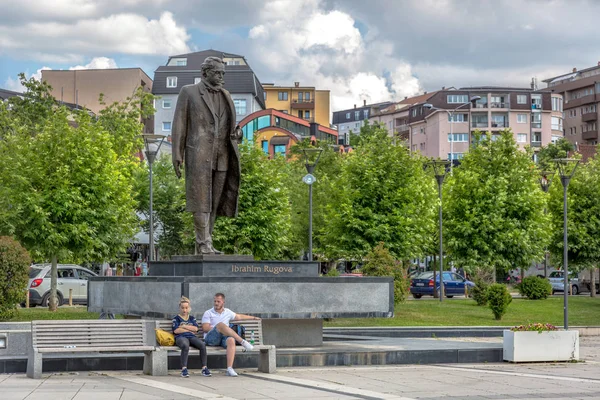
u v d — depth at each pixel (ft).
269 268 61.41
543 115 401.90
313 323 64.18
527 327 64.13
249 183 150.10
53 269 112.88
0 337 55.83
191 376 51.13
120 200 120.06
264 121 334.65
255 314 59.11
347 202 144.25
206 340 52.44
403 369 57.72
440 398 42.93
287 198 157.38
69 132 115.96
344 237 144.15
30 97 183.11
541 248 159.43
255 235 149.59
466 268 157.17
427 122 413.59
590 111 452.35
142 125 173.17
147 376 50.78
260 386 46.19
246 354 57.21
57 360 53.06
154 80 349.61
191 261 60.85
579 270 178.50
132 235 128.06
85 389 43.60
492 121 398.42
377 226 142.31
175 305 57.72
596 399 43.29
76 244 113.91
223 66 62.44
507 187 157.99
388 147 147.33
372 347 63.82
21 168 112.98
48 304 116.57
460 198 159.33
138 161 164.55
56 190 113.19
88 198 115.85
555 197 175.52
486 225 155.43
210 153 61.67
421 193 146.10
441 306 129.49
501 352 64.69
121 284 64.95
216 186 62.54
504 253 157.28
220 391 43.75
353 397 42.22
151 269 65.16
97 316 98.84
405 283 116.78
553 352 64.49
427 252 175.73
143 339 51.67
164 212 192.44
